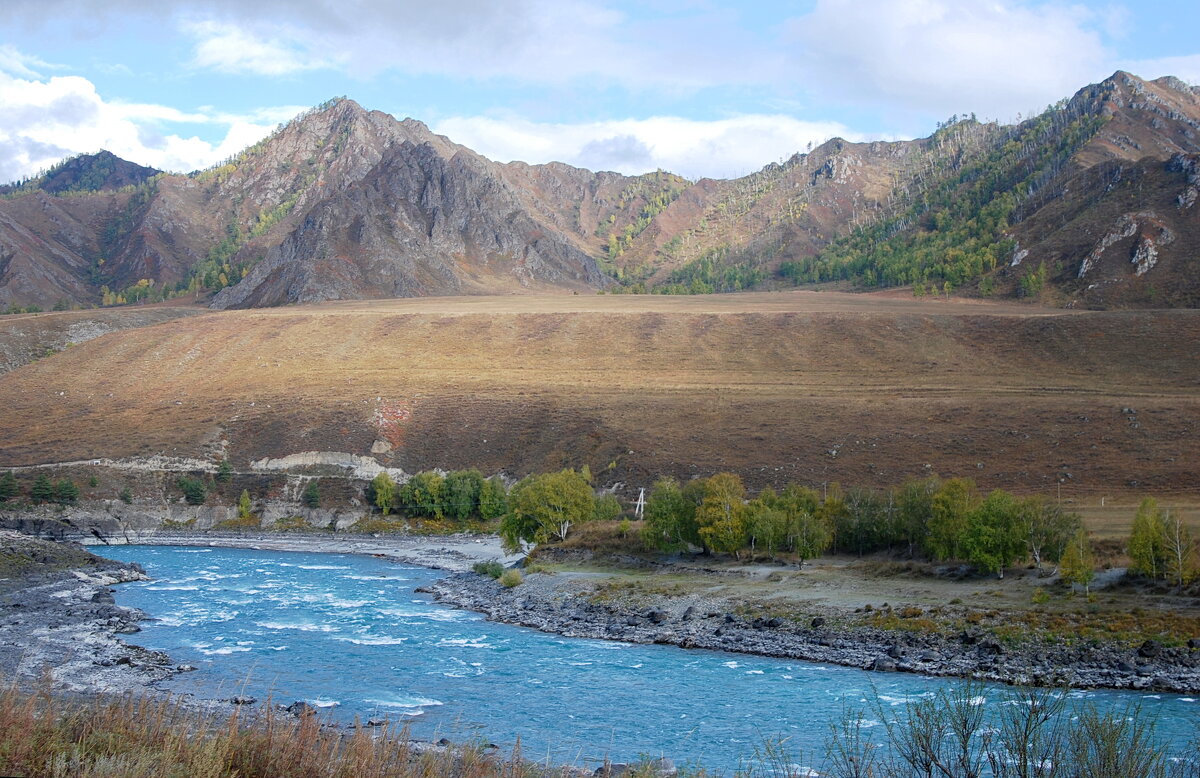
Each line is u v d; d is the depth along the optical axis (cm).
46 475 16400
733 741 4341
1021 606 6762
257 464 17500
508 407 18875
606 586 8681
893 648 6306
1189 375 17338
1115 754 1791
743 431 16312
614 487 15100
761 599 7681
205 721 2753
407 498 16100
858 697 5147
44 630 6781
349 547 14000
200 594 9175
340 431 18262
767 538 9206
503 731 4522
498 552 12825
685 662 6175
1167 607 6381
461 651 6531
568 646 6744
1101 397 16075
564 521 11381
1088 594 6862
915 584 7856
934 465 13950
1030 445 14162
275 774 2333
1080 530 7731
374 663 6091
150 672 5591
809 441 15500
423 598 9144
